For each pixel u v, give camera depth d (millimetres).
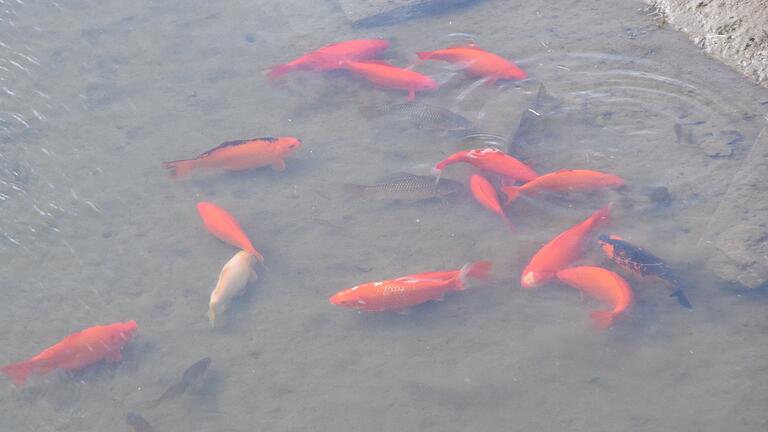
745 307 5047
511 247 5211
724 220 5211
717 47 5742
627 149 5445
